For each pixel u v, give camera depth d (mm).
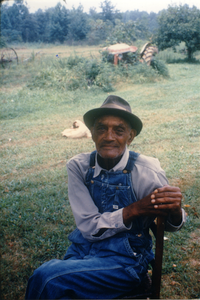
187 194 3648
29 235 3043
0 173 4895
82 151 5672
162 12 20516
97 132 1596
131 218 1509
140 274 1540
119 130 1565
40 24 44531
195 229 2971
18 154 5848
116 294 1469
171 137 5953
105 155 1570
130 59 14570
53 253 2752
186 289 2227
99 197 1668
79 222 1651
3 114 9219
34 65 15875
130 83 13086
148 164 1629
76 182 1716
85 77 12555
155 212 1453
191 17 19719
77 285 1398
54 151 5809
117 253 1550
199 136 5918
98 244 1617
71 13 37531
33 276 1475
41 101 10672
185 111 7891
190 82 12398
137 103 9438
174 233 2898
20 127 7805
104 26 31344
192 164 4574
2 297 2238
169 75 14234
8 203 3762
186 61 19844
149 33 23516
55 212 3484
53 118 8617
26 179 4551
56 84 12008
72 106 10000
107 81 12359
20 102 10547
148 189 1596
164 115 7738
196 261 2510
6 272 2506
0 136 7117
